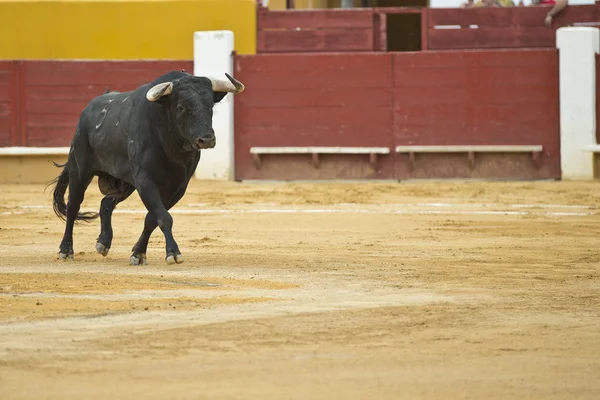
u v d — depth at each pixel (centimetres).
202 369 1452
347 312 1930
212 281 2367
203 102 2548
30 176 6281
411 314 1912
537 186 5762
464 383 1377
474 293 2202
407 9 6372
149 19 6525
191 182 6028
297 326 1778
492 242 3359
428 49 6388
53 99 6275
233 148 6297
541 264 2766
